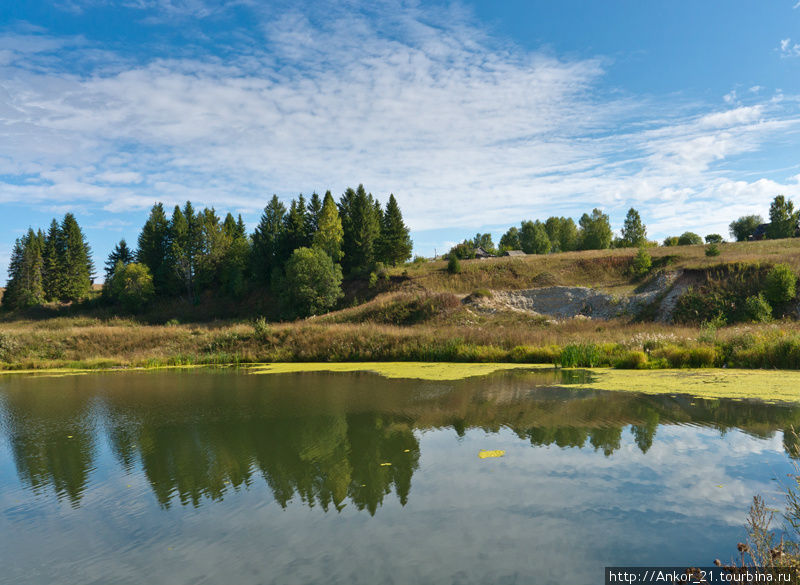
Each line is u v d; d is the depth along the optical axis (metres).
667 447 6.88
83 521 5.24
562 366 16.72
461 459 6.70
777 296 26.61
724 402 9.63
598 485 5.59
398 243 67.38
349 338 22.62
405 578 3.85
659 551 4.12
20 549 4.65
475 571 3.92
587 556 4.09
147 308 64.94
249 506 5.45
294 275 50.06
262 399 11.79
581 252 53.12
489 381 13.60
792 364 13.45
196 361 22.39
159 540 4.74
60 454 7.71
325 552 4.35
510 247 95.31
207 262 67.88
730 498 5.14
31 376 18.86
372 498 5.51
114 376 18.05
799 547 3.83
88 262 83.62
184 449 7.70
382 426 8.70
